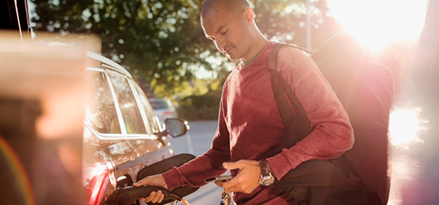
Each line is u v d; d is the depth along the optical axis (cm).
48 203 101
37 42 107
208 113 3259
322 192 152
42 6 2658
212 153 213
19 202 100
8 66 99
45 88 101
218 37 179
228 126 195
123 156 225
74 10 2744
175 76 3184
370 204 154
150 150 298
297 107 163
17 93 100
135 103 334
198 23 3133
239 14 177
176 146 1376
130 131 284
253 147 177
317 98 155
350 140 149
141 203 217
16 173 100
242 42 178
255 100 175
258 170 152
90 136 199
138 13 3009
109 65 290
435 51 331
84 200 104
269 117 173
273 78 170
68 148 102
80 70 103
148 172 227
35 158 100
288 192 155
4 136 99
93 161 182
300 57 163
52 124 101
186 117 3244
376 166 153
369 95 159
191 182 206
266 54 175
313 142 150
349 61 167
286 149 155
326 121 152
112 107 259
